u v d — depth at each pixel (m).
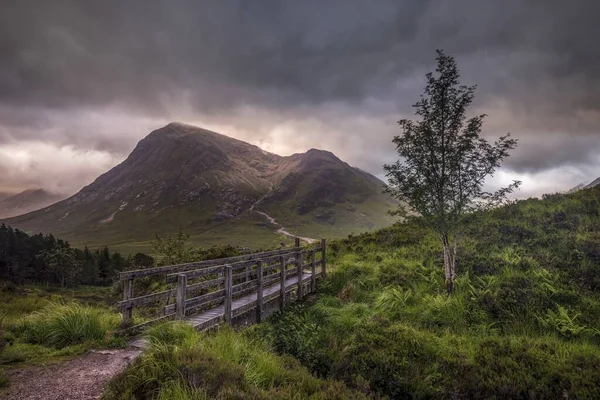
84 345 6.97
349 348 9.41
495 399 7.16
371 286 15.84
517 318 11.51
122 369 5.85
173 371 5.09
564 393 6.98
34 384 5.33
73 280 108.50
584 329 10.45
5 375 5.52
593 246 15.16
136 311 13.87
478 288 13.76
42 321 7.89
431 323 11.95
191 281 15.94
